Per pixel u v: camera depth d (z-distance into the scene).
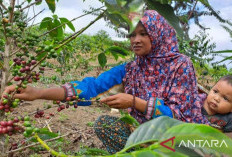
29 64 1.54
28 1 2.12
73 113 4.37
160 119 1.04
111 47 2.61
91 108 4.93
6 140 1.61
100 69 8.66
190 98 2.13
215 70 7.47
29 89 1.73
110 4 1.12
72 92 2.05
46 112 4.10
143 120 2.31
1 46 2.02
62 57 6.23
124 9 1.10
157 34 2.20
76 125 3.75
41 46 1.57
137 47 2.21
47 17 2.11
